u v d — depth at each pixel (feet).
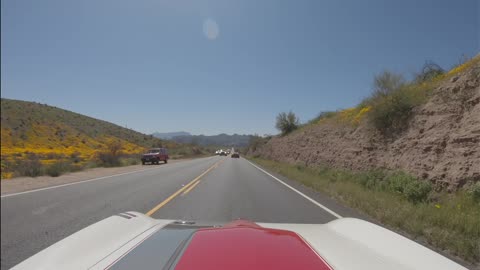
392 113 54.03
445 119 39.29
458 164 32.40
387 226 24.22
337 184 47.14
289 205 34.22
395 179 39.19
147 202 36.40
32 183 57.16
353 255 6.93
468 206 26.05
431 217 23.48
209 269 5.17
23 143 225.56
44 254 6.54
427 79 55.16
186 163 147.84
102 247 6.90
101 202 36.27
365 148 58.75
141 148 334.03
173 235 7.74
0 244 19.75
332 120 101.50
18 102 304.91
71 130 299.58
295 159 119.24
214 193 44.27
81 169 94.38
